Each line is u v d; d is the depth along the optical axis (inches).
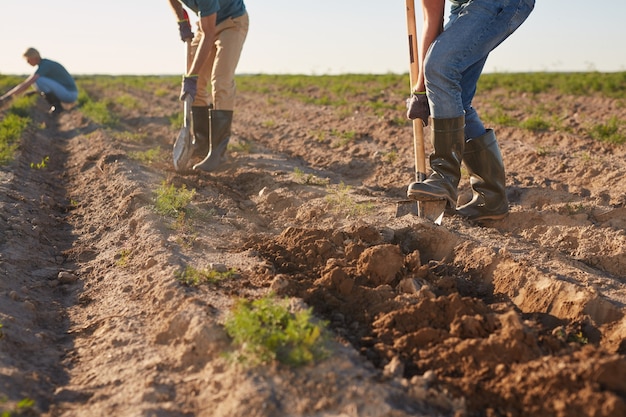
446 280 138.6
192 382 102.0
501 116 406.3
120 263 158.2
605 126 343.6
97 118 454.3
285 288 127.2
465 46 160.6
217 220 191.3
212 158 261.1
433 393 93.7
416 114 174.2
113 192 229.5
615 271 161.8
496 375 98.7
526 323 116.5
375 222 181.3
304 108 569.9
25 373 107.9
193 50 266.7
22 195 229.1
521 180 254.1
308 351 99.5
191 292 129.0
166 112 544.4
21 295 141.9
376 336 114.0
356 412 87.8
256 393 91.3
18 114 472.4
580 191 234.4
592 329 121.3
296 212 205.9
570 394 90.4
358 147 335.3
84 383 108.2
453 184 170.7
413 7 175.2
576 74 831.1
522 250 165.0
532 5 167.3
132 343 117.6
